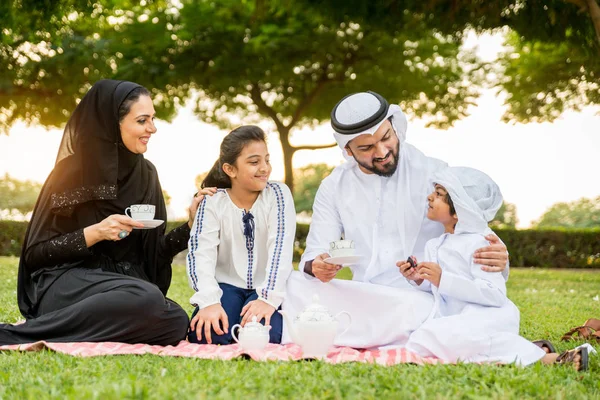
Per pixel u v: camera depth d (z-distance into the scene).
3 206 30.05
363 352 3.87
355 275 4.43
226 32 16.27
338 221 4.47
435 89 18.38
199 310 4.05
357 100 4.14
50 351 3.54
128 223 3.97
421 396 2.67
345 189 4.43
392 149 4.15
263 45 15.50
